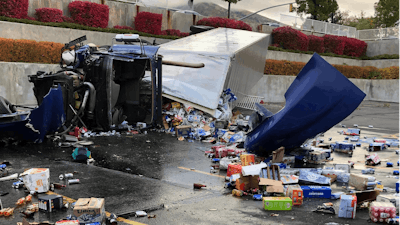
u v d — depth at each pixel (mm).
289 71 28266
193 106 12562
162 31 24234
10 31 17094
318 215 4809
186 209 4930
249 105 18281
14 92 15734
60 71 11016
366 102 30703
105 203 5055
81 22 20594
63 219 4418
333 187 6180
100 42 20281
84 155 7570
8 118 8336
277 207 4961
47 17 19250
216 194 5629
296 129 7211
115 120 11430
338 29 39781
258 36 17719
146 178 6398
